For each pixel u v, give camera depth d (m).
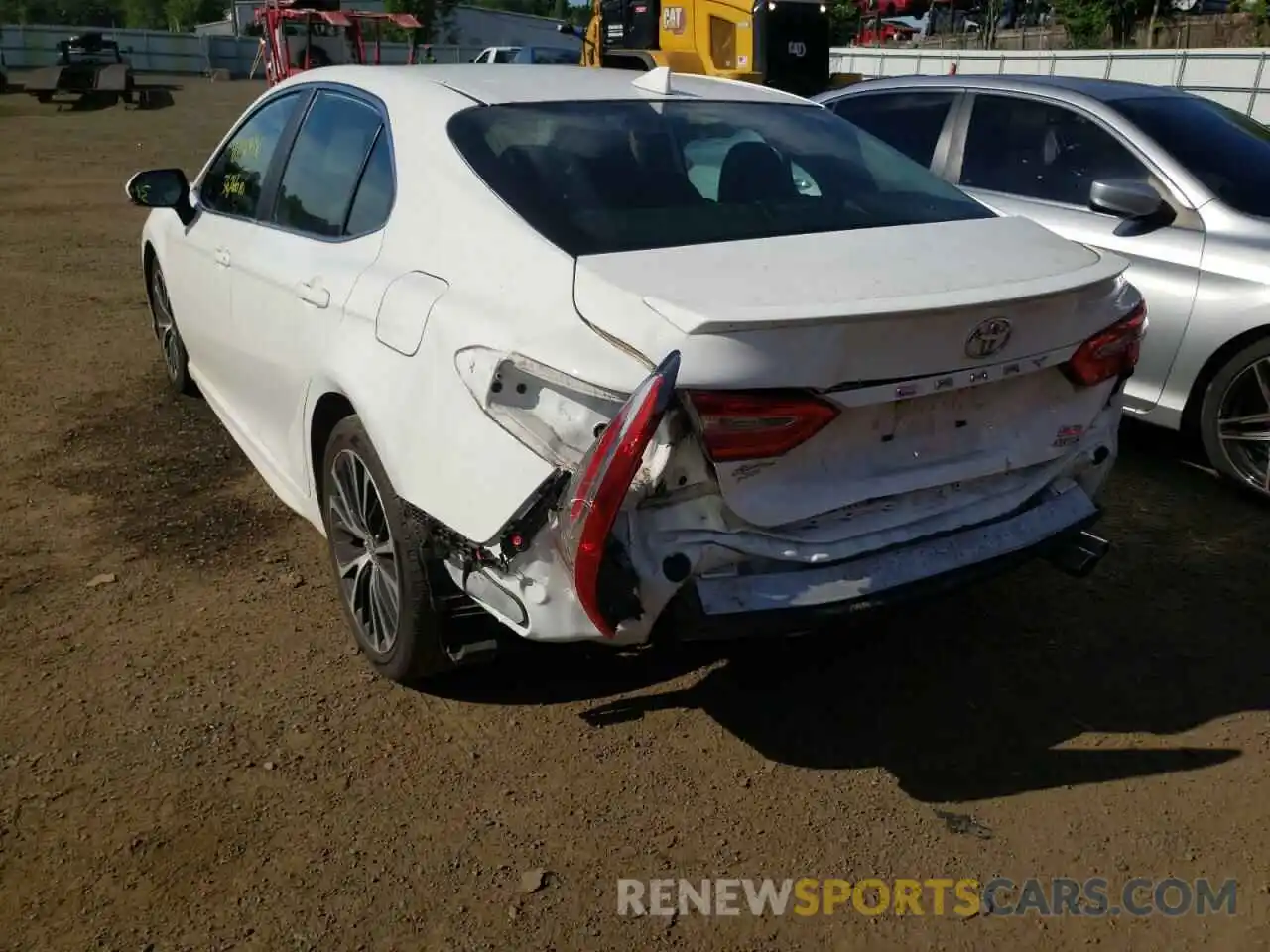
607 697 3.31
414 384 2.85
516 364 2.57
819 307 2.46
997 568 2.87
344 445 3.26
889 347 2.55
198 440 5.21
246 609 3.74
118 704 3.21
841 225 3.13
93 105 27.52
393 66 3.91
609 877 2.63
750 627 2.58
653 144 3.32
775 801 2.89
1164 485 4.88
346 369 3.12
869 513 2.78
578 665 3.46
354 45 28.22
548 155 3.15
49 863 2.62
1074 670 3.49
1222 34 22.36
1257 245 4.55
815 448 2.62
